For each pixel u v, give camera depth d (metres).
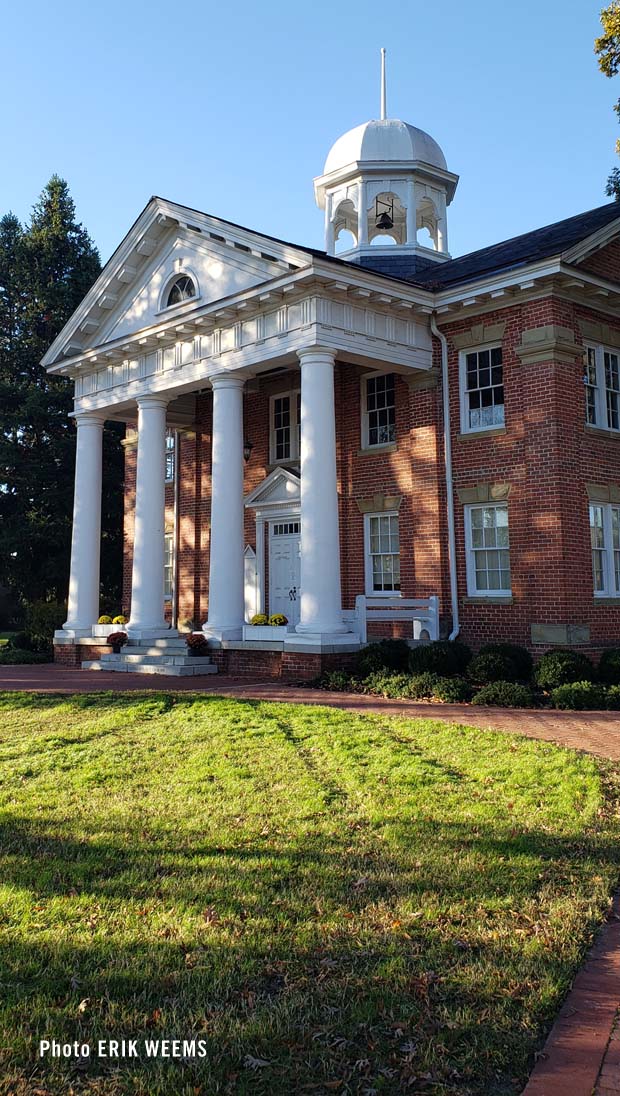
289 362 19.30
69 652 23.73
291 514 22.98
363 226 25.64
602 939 5.11
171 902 5.61
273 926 5.21
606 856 6.45
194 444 26.53
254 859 6.38
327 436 17.83
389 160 25.33
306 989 4.45
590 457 18.14
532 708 13.67
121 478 46.56
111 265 23.03
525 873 6.07
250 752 10.07
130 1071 3.80
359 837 6.90
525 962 4.69
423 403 19.81
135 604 21.98
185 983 4.52
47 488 44.00
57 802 8.16
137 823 7.38
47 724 12.57
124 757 10.08
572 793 8.11
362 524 21.30
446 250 26.36
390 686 15.27
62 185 49.56
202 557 26.02
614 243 19.70
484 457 18.69
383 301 18.70
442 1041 3.97
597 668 16.00
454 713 13.05
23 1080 3.74
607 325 19.09
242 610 20.05
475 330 19.03
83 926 5.25
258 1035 4.02
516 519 18.02
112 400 23.67
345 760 9.55
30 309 46.50
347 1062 3.85
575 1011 4.25
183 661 19.44
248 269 19.56
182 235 21.53
